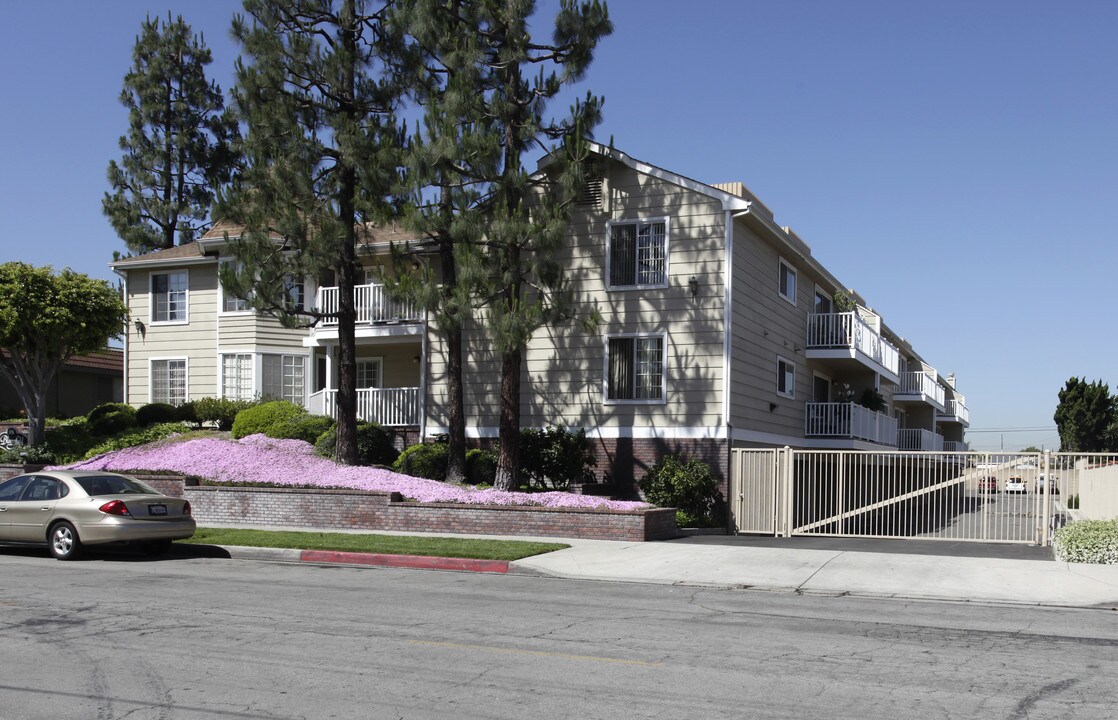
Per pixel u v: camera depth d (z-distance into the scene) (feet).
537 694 24.81
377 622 34.76
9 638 31.68
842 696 24.80
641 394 80.38
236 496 72.13
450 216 71.31
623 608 38.78
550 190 75.97
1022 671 27.78
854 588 45.21
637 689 25.36
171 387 109.19
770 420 87.86
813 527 68.44
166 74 154.20
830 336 99.14
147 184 152.87
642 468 79.66
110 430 100.37
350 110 79.10
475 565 52.49
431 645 30.71
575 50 72.08
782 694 24.95
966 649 30.91
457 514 65.77
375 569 52.19
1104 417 190.49
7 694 24.81
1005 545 61.31
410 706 23.68
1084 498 75.05
